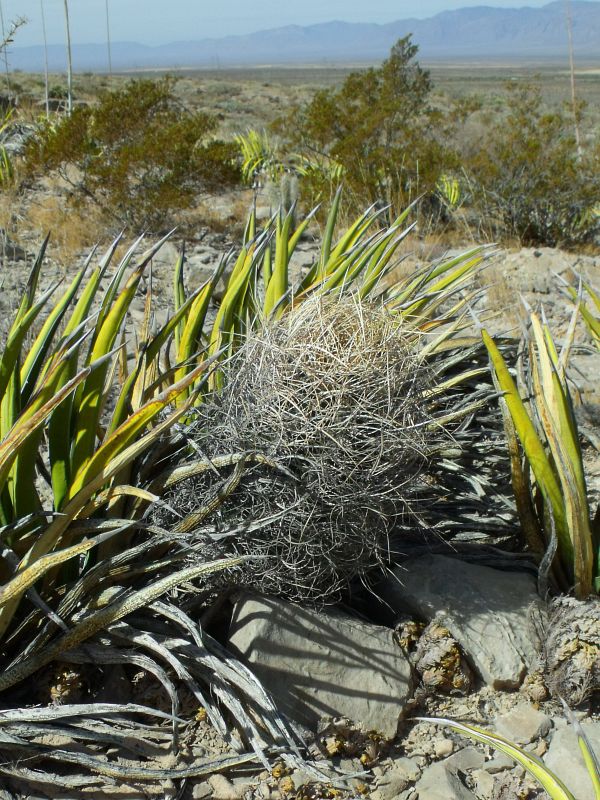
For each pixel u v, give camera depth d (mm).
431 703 2553
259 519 2332
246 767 2240
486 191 9570
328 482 2312
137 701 2402
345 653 2480
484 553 3051
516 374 3230
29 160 9359
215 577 2557
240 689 2357
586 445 4180
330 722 2328
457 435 3150
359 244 3582
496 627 2656
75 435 2500
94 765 2096
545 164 9625
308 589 2543
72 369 2404
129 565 2348
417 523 2992
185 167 8859
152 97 9578
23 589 2023
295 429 2314
